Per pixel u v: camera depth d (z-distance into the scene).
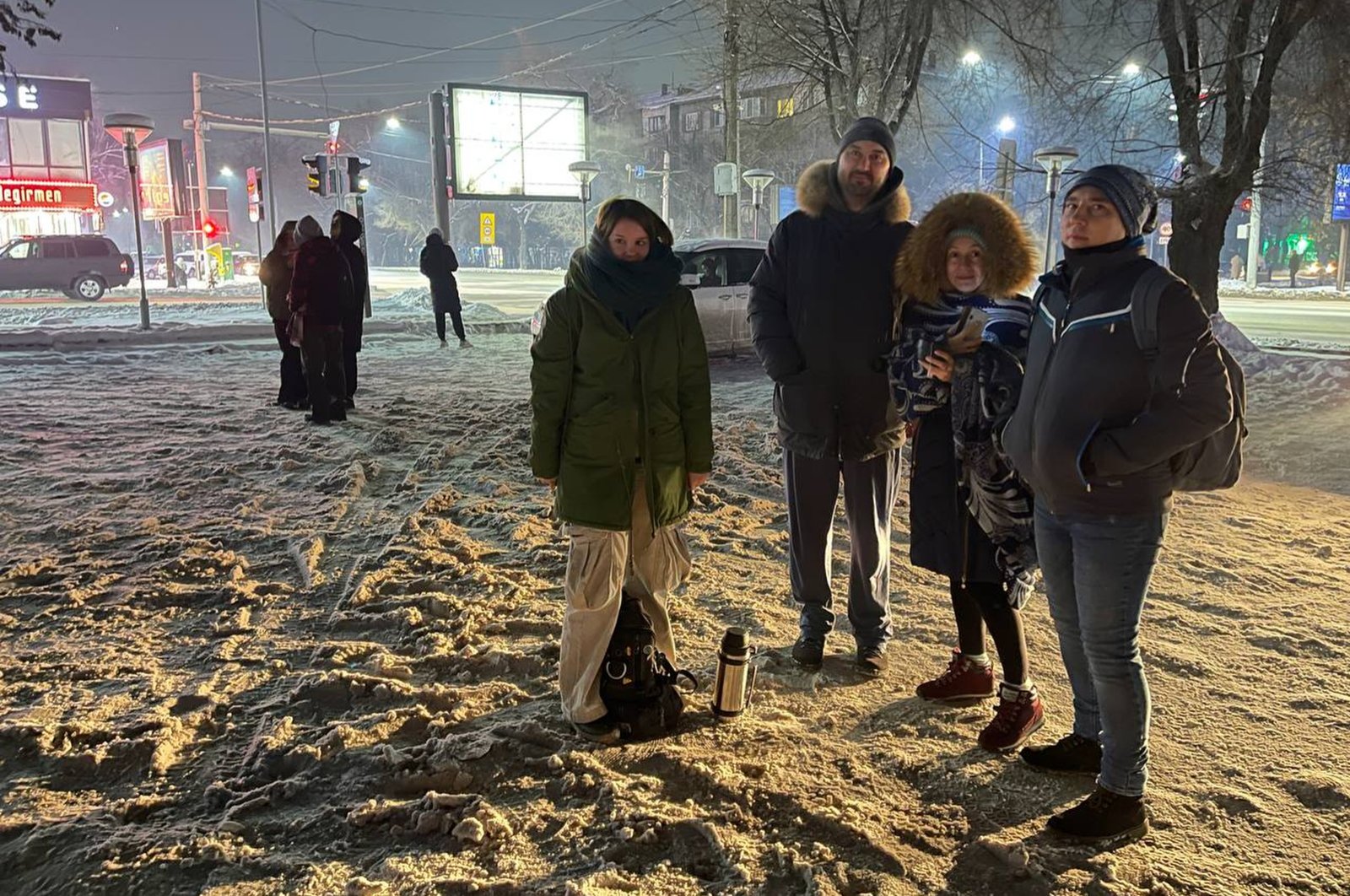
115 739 3.21
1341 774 3.02
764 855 2.64
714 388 11.55
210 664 3.91
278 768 3.10
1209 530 5.80
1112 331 2.48
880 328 3.63
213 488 6.74
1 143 36.09
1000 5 14.74
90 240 28.81
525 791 2.95
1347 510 6.23
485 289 35.09
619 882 2.48
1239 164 12.74
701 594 4.75
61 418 9.16
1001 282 3.11
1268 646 4.05
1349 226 35.19
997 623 3.20
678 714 3.34
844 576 5.02
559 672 3.39
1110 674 2.66
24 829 2.75
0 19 13.20
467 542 5.50
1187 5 12.85
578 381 3.20
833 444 3.75
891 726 3.39
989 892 2.50
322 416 9.09
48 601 4.57
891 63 15.78
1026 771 3.08
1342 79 12.82
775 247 3.82
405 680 3.76
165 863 2.59
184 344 16.03
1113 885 2.50
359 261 9.91
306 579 4.93
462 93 25.00
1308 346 15.15
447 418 9.54
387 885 2.47
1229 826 2.77
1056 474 2.58
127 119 16.48
